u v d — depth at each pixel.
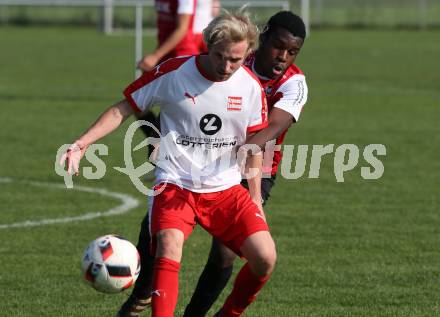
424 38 153.62
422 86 87.81
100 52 121.88
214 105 21.16
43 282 27.33
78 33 156.25
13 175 44.38
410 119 65.56
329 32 166.75
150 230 21.06
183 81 21.06
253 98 21.50
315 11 197.38
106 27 158.88
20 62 108.25
